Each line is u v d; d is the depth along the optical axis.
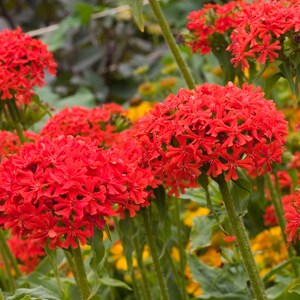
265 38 4.59
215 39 5.42
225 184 4.20
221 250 5.62
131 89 10.65
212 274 5.60
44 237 3.82
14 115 5.39
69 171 3.81
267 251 6.34
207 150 3.95
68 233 3.79
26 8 11.75
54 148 3.95
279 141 4.08
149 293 5.41
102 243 3.93
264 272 6.31
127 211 4.39
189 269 6.06
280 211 5.57
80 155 3.91
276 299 5.24
